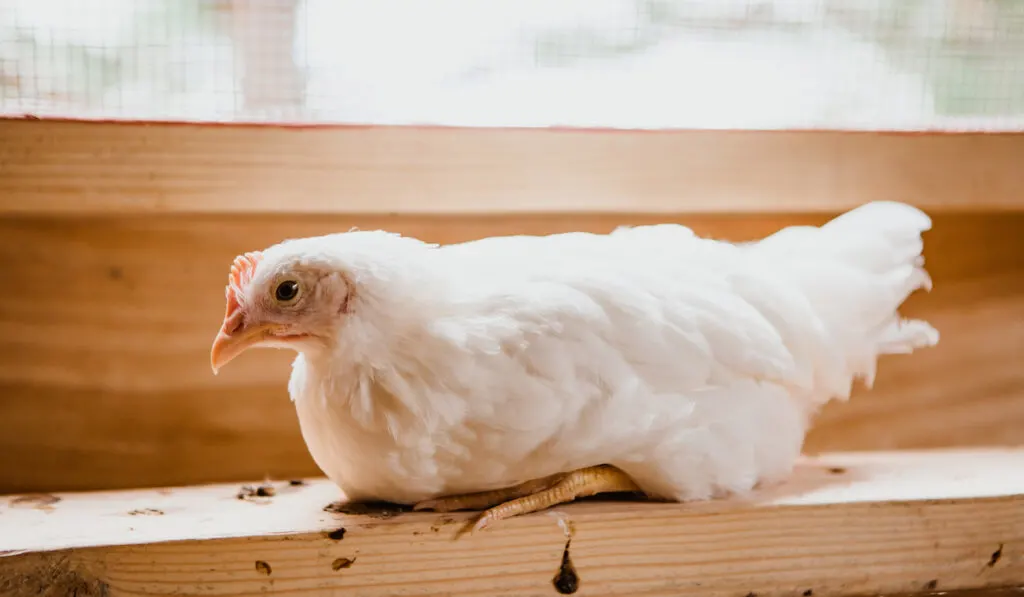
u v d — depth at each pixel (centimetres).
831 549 69
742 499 69
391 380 64
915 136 79
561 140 76
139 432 76
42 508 70
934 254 83
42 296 75
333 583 65
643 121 78
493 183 76
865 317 73
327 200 75
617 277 68
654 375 67
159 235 75
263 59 75
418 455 65
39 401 75
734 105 80
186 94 75
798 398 72
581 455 66
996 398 84
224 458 77
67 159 72
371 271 65
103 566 63
